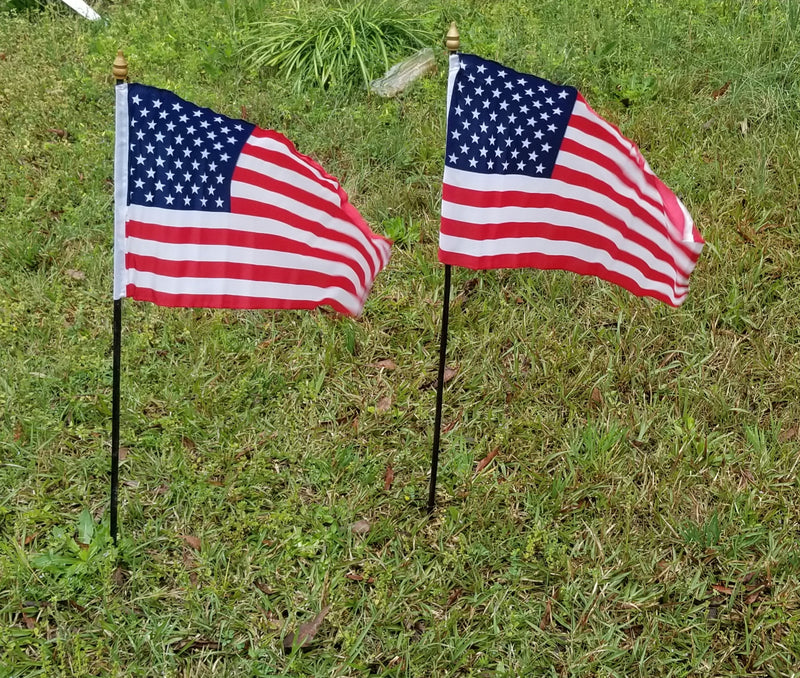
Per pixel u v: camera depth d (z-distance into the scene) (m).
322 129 3.04
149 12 3.85
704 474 2.07
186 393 2.22
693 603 1.87
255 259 1.77
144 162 1.69
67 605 1.84
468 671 1.77
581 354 2.30
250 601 1.85
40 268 2.54
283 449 2.11
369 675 1.76
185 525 1.96
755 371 2.27
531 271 2.51
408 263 2.55
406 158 2.90
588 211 1.77
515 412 2.19
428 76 3.35
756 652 1.79
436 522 2.00
